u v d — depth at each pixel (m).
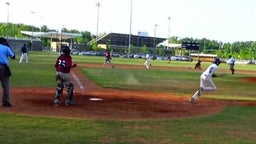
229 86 28.55
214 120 12.73
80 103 14.99
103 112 13.20
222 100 18.59
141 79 30.42
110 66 48.56
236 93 23.17
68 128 10.47
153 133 10.35
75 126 10.74
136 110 13.99
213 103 17.20
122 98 17.20
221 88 26.34
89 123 11.21
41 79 25.22
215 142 9.64
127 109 14.10
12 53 13.22
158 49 160.50
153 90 22.19
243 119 13.16
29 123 10.82
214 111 14.72
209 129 11.20
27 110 12.83
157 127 11.17
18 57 60.88
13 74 28.20
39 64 43.12
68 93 14.33
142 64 61.38
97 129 10.52
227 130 11.16
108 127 10.84
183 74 40.06
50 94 17.28
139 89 22.28
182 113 13.86
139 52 156.75
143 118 12.48
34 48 131.00
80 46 148.75
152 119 12.36
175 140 9.70
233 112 14.66
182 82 29.61
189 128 11.23
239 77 40.78
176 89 23.61
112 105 14.88
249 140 10.01
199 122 12.26
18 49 90.75
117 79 28.78
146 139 9.67
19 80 23.86
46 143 8.82
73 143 8.95
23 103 14.27
